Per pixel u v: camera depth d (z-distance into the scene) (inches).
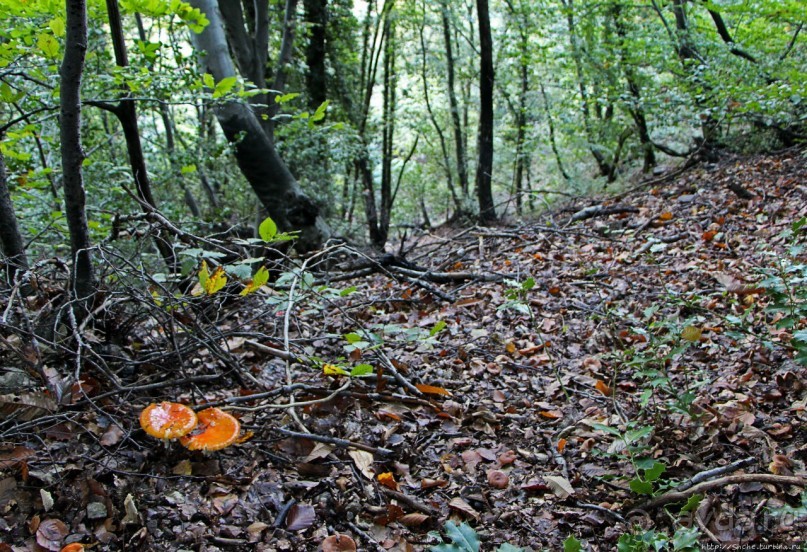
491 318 185.8
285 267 137.5
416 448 111.8
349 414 118.0
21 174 187.8
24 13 138.7
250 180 315.9
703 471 98.3
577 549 72.2
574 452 112.0
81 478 88.6
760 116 338.6
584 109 507.2
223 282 103.9
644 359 116.5
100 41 217.5
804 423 109.2
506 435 119.3
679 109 360.2
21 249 128.6
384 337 163.5
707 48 410.3
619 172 606.9
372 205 574.6
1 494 83.4
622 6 482.3
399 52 715.4
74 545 77.6
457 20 658.2
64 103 109.2
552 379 143.3
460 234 313.3
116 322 124.6
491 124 498.0
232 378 127.3
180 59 166.1
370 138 590.6
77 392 100.0
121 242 162.4
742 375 130.8
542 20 536.7
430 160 811.4
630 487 89.7
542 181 839.7
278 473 99.0
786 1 390.9
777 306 108.7
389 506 92.4
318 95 556.4
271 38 509.7
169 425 87.7
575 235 280.4
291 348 138.7
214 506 89.6
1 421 92.5
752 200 270.4
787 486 92.6
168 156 299.1
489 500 98.6
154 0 151.9
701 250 224.2
